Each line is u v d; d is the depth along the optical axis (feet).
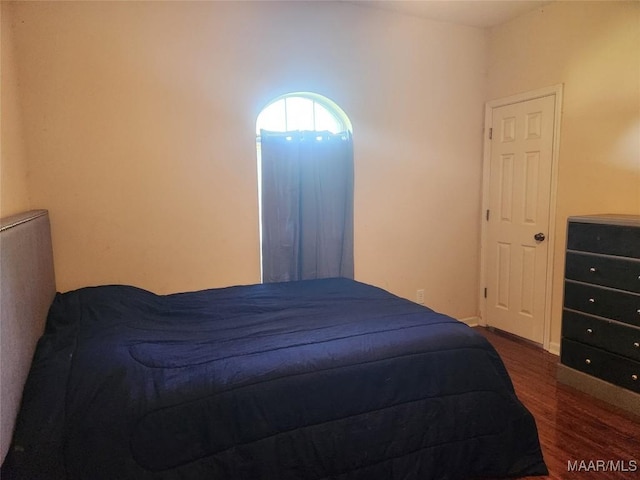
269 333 6.32
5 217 5.97
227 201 9.41
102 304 6.97
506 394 6.24
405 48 11.06
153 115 8.61
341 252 10.84
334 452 5.27
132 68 8.37
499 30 11.74
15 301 4.52
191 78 8.85
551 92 10.44
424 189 11.77
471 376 6.07
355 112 10.60
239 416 4.84
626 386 7.89
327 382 5.32
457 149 12.12
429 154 11.73
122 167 8.45
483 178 12.48
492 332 12.28
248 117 9.43
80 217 8.21
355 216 10.92
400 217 11.53
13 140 6.89
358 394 5.46
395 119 11.14
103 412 4.41
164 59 8.60
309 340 5.98
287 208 10.02
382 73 10.84
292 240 10.14
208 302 8.02
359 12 10.39
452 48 11.68
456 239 12.42
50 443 4.11
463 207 12.42
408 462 5.65
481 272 12.73
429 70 11.45
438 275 12.26
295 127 10.45
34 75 7.67
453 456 5.88
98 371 4.82
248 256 9.77
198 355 5.49
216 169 9.23
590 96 9.63
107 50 8.15
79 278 8.30
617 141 9.16
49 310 6.82
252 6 9.25
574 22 9.86
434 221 12.03
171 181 8.87
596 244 8.23
